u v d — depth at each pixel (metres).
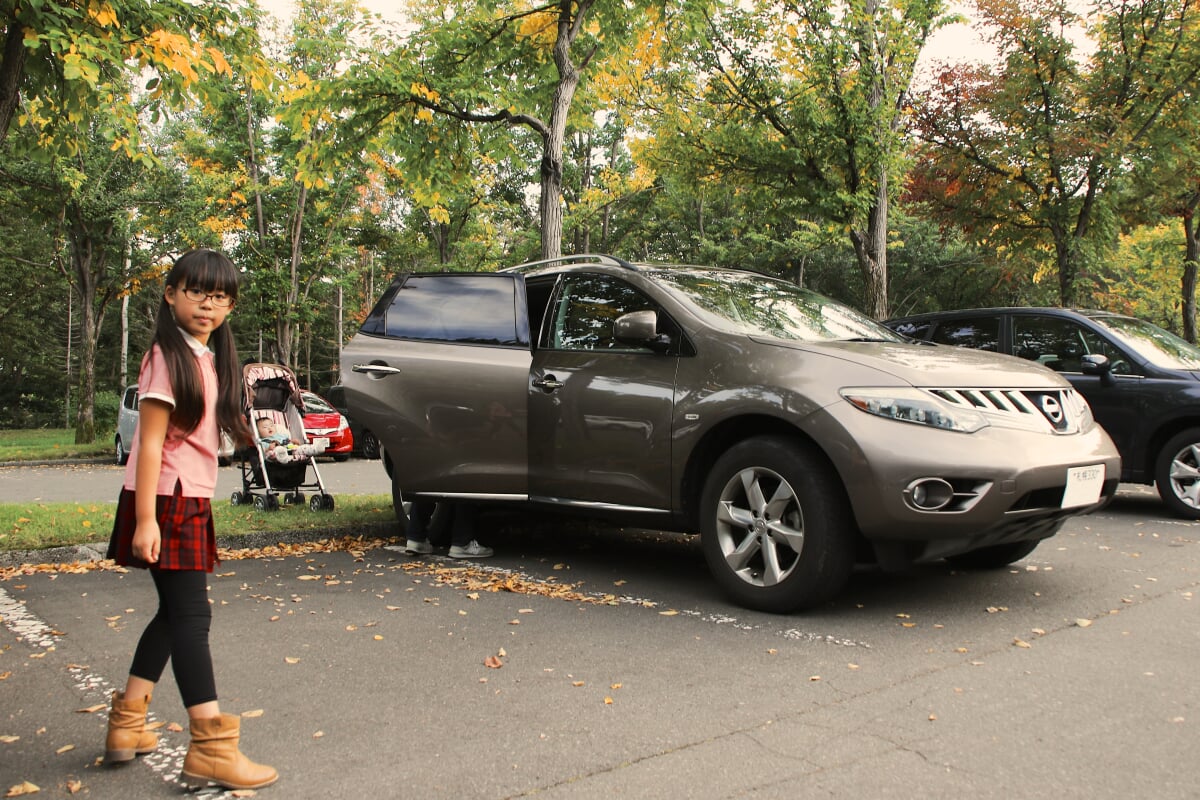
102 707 3.05
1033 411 4.20
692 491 4.58
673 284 5.01
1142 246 25.67
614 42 10.19
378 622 4.12
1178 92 14.04
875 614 4.19
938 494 3.84
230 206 22.61
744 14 12.73
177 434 2.44
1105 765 2.50
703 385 4.46
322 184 10.45
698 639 3.80
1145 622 4.01
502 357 5.25
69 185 18.31
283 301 22.80
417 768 2.52
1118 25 13.90
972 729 2.77
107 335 50.19
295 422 7.86
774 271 37.44
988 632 3.87
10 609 4.38
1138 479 7.37
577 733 2.77
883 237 13.66
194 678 2.39
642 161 15.07
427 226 26.41
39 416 47.16
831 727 2.80
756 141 13.30
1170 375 7.21
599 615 4.22
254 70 7.67
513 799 2.33
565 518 6.80
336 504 7.65
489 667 3.45
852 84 12.63
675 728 2.80
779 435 4.22
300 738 2.76
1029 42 14.18
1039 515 4.04
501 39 10.12
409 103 9.84
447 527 6.09
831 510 3.99
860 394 3.98
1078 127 13.77
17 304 34.28
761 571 4.37
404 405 5.45
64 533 5.86
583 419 4.88
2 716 2.97
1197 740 2.67
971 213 16.23
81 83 6.59
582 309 5.22
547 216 9.58
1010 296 30.12
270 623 4.12
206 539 2.49
